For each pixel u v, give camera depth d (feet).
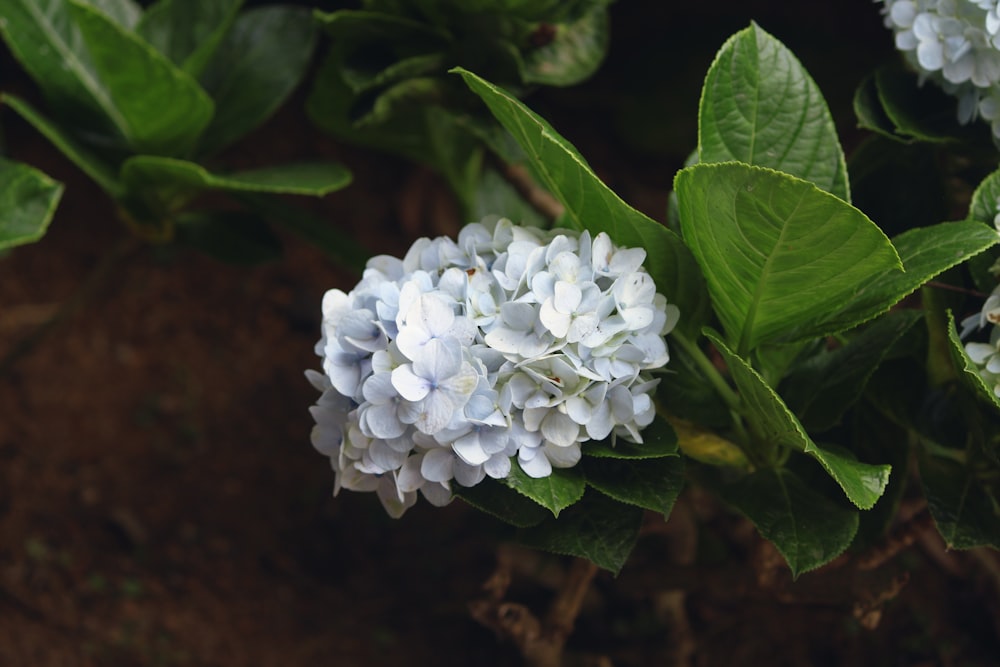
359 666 3.79
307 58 3.65
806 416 2.97
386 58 3.39
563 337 2.68
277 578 3.98
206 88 3.65
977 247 2.73
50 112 5.04
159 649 3.80
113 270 4.81
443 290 2.72
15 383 4.47
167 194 3.51
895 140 3.10
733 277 2.76
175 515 4.13
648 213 4.86
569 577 3.44
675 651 3.70
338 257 3.60
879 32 4.91
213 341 4.68
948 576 3.81
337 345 2.72
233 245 3.63
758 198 2.60
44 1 3.52
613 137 5.18
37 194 3.22
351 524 4.10
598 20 3.41
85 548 4.02
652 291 2.73
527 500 2.80
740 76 2.90
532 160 2.83
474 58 3.33
